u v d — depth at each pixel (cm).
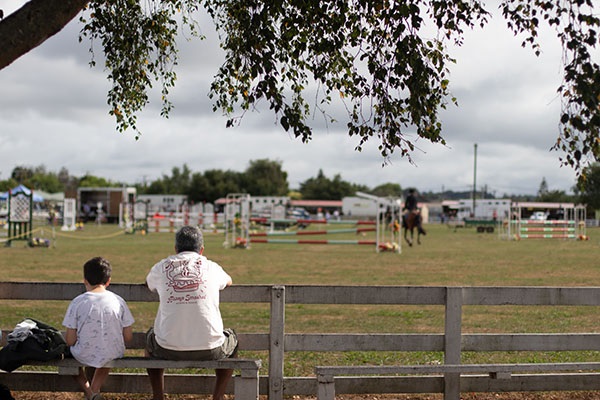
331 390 579
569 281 1795
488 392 655
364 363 814
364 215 9275
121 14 746
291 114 643
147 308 1277
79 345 567
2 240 3356
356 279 1825
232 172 13488
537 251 3153
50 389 637
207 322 570
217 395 604
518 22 617
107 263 588
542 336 647
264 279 1809
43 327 600
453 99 649
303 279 1819
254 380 572
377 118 654
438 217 11075
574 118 568
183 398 691
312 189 14825
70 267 2128
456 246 3622
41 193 7850
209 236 4862
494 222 5912
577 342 650
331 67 696
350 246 3675
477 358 845
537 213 7406
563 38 569
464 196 17462
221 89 734
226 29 725
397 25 617
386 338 635
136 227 5188
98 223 7019
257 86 628
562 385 659
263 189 13188
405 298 635
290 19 652
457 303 635
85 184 15275
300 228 6188
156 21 756
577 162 579
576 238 4528
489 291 638
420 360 830
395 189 16325
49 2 541
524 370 612
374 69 635
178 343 567
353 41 668
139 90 771
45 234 4466
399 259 2623
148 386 642
